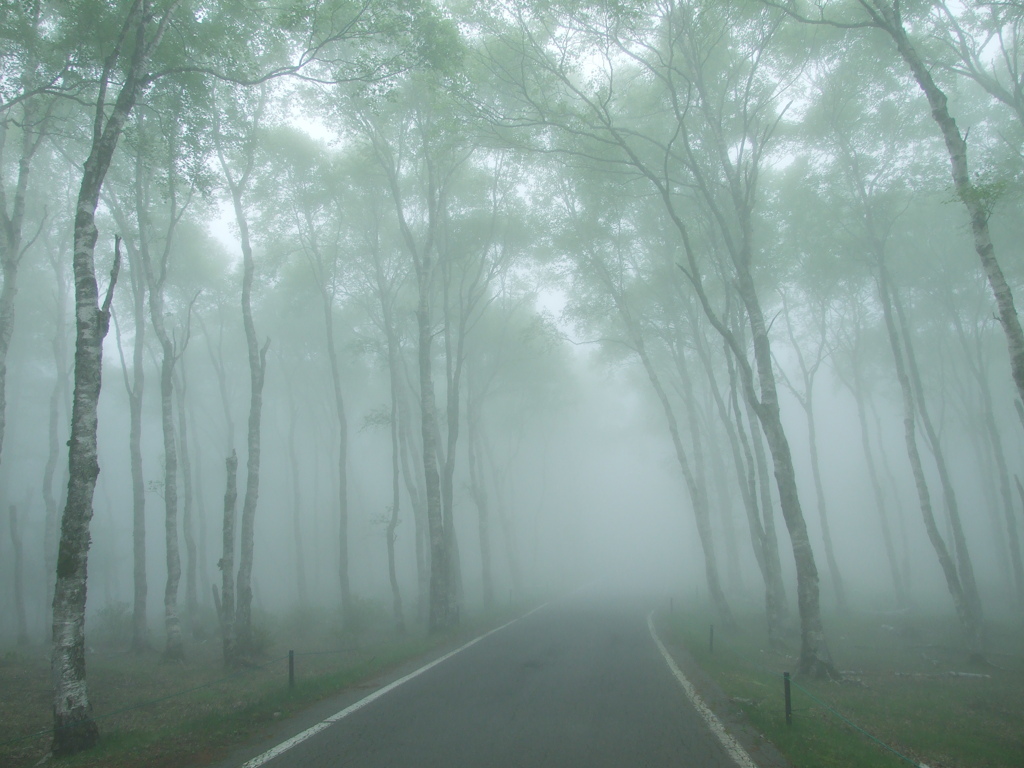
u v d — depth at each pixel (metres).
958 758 7.29
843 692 11.72
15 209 14.56
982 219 10.54
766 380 15.32
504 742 7.29
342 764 6.46
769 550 19.30
